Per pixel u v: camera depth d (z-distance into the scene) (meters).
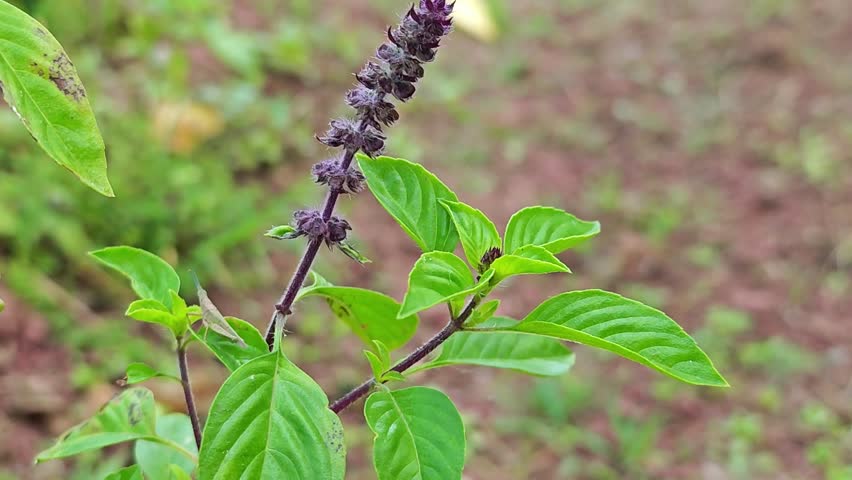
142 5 7.32
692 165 7.87
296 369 1.72
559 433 4.91
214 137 6.50
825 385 5.48
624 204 7.21
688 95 9.10
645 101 8.95
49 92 1.43
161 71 6.91
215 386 4.57
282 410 1.66
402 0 10.44
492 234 1.86
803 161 7.87
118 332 4.72
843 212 7.19
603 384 5.39
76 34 6.80
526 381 5.30
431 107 8.34
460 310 1.84
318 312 5.43
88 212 5.14
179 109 6.38
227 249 5.61
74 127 1.45
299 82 7.81
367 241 6.25
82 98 1.45
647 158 7.95
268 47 7.93
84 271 4.97
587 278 6.32
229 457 1.61
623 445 4.80
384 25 9.71
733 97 9.04
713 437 5.04
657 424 5.11
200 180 5.92
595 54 10.01
